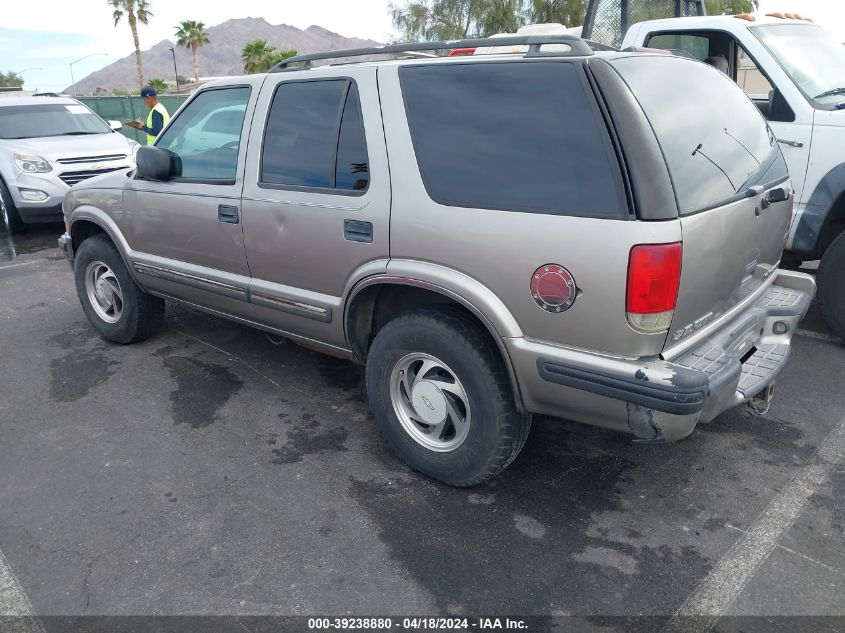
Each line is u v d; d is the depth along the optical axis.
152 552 2.87
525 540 2.90
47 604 2.60
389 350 3.19
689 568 2.72
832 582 2.62
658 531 2.93
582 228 2.51
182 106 4.23
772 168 3.36
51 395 4.34
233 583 2.68
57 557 2.86
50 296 6.46
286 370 4.63
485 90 2.85
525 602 2.56
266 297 3.77
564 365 2.66
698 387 2.44
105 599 2.62
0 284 6.91
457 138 2.90
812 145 4.54
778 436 3.65
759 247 3.16
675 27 5.33
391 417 3.33
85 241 4.95
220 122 3.95
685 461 3.45
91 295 5.14
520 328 2.76
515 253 2.68
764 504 3.10
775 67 4.74
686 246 2.48
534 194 2.66
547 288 2.62
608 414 2.68
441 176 2.92
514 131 2.75
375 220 3.11
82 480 3.40
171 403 4.20
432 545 2.88
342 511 3.11
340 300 3.39
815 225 4.59
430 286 2.95
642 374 2.49
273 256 3.64
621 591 2.61
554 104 2.66
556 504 3.13
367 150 3.16
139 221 4.44
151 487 3.33
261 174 3.66
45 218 8.87
